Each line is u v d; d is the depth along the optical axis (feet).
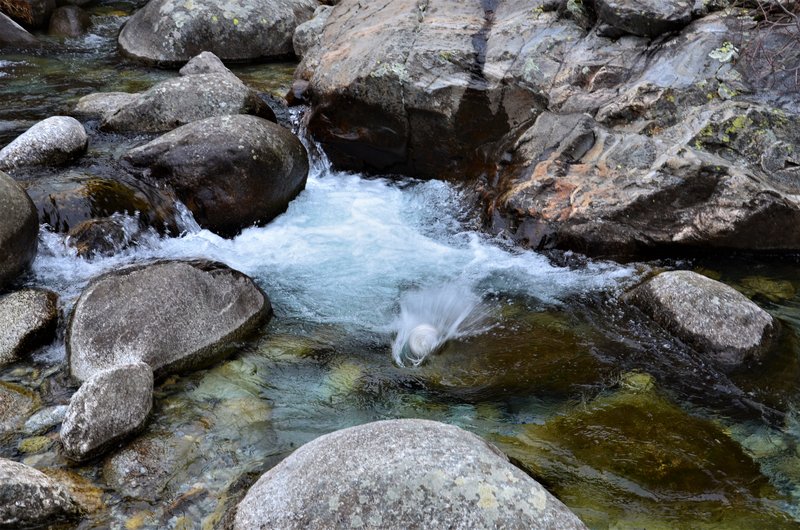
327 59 24.38
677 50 20.43
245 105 23.39
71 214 17.94
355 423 12.92
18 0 32.68
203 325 14.51
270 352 14.84
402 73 21.88
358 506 8.95
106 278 14.40
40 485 10.39
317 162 23.70
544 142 20.26
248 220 19.66
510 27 22.61
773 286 17.35
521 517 8.92
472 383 14.11
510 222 19.49
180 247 18.65
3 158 19.35
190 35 30.83
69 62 30.35
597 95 20.65
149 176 19.48
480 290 17.42
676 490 11.39
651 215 18.30
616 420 12.98
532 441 12.45
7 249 15.85
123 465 11.54
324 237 19.72
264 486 9.84
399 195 22.34
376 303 16.87
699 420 12.98
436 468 9.28
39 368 13.78
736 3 20.70
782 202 17.69
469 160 22.03
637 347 15.11
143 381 12.57
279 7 32.50
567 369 14.46
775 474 11.74
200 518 10.66
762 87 19.42
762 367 14.33
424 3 25.18
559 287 17.46
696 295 15.28
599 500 11.17
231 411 13.03
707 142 18.78
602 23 21.62
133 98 24.13
